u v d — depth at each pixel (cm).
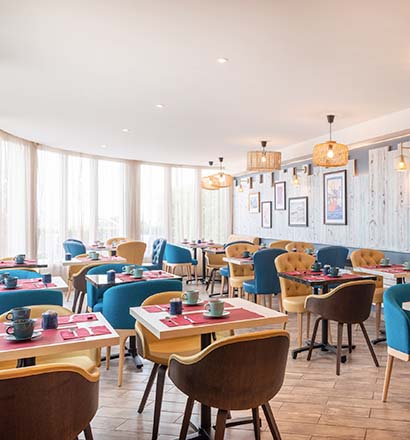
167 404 289
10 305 268
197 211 940
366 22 264
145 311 238
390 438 241
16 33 281
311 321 520
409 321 274
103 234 825
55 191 739
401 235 518
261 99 435
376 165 555
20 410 136
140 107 467
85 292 485
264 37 286
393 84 387
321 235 663
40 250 711
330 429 252
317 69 348
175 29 275
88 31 278
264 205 830
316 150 467
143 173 885
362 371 351
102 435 246
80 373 149
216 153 777
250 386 177
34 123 548
